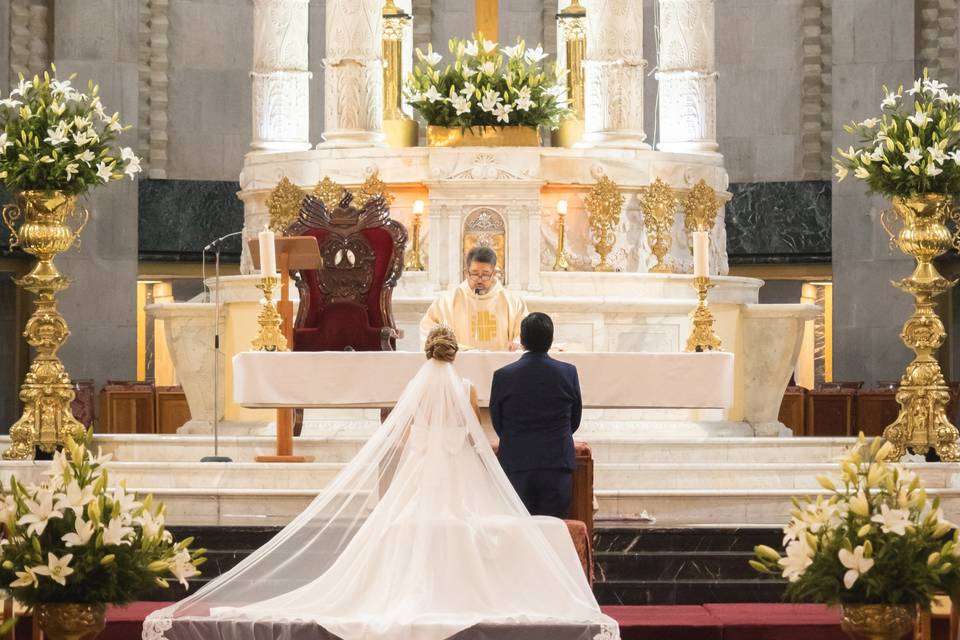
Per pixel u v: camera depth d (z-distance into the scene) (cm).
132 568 916
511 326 1580
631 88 2075
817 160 2975
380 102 2064
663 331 1900
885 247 2722
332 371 1422
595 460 1673
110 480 1456
